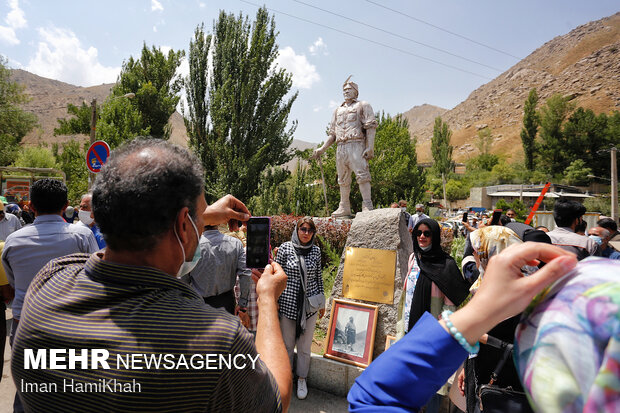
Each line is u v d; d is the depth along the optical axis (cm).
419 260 321
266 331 112
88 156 807
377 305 404
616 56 15562
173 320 78
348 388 371
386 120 2548
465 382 201
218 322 81
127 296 83
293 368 391
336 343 403
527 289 62
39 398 80
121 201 82
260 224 168
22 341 83
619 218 3019
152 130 2623
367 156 1008
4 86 3603
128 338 75
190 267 102
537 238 239
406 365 69
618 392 46
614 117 7312
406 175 2266
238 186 2089
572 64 17988
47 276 98
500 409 133
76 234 289
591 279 59
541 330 60
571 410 52
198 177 95
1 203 580
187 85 2247
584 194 5244
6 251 270
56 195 283
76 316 81
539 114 8062
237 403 80
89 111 3023
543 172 7538
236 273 332
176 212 88
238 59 2111
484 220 371
